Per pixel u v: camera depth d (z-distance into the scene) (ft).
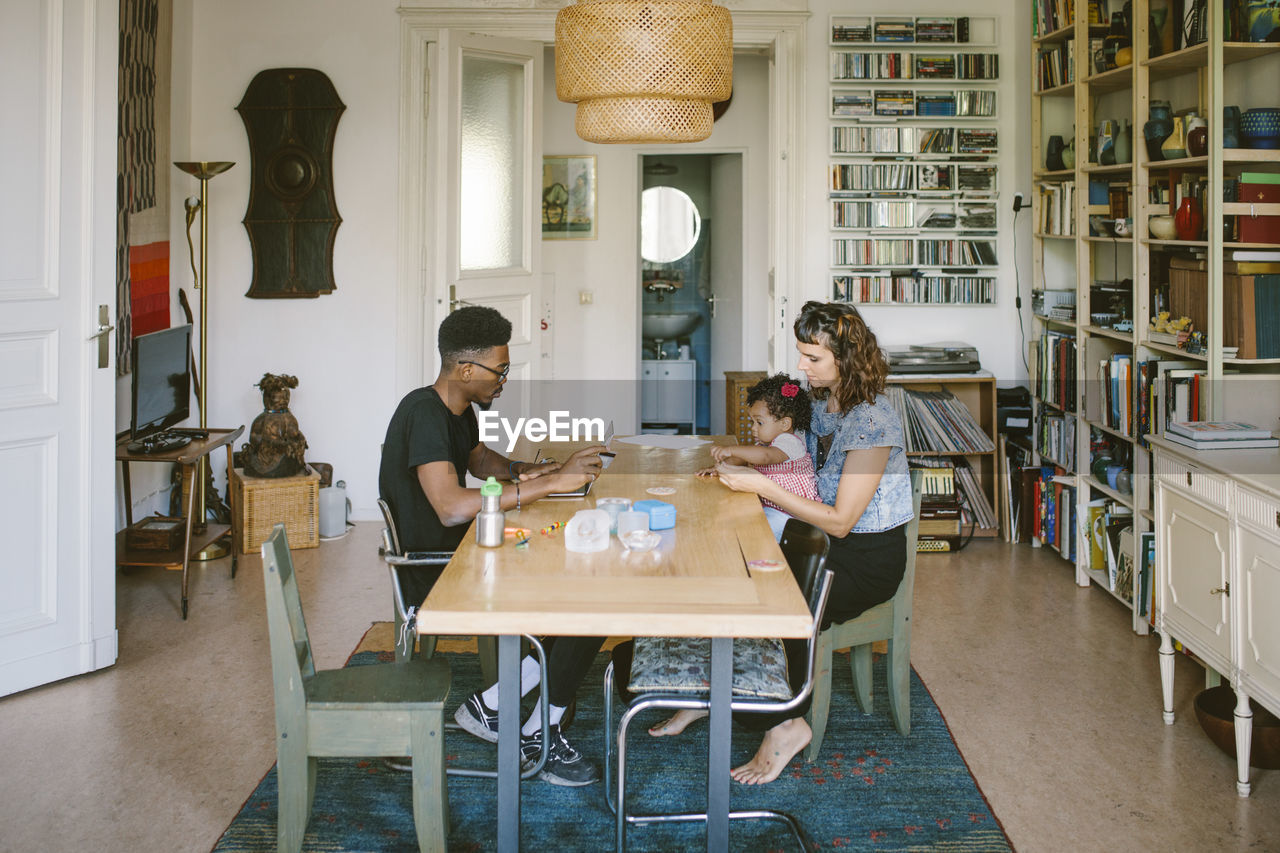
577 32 9.77
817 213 19.29
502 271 19.12
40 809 9.46
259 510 17.35
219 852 8.79
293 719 7.88
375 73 18.90
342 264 19.26
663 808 9.57
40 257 11.67
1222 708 10.67
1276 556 9.11
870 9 18.93
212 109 19.02
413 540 9.70
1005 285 19.52
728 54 10.02
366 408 19.52
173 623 14.16
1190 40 12.89
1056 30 16.84
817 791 9.86
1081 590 15.85
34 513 11.83
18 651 11.82
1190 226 13.05
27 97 11.42
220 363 19.42
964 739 11.00
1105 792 9.91
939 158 19.13
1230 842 9.07
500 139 19.08
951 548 17.97
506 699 7.89
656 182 27.99
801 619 7.11
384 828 9.20
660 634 7.14
